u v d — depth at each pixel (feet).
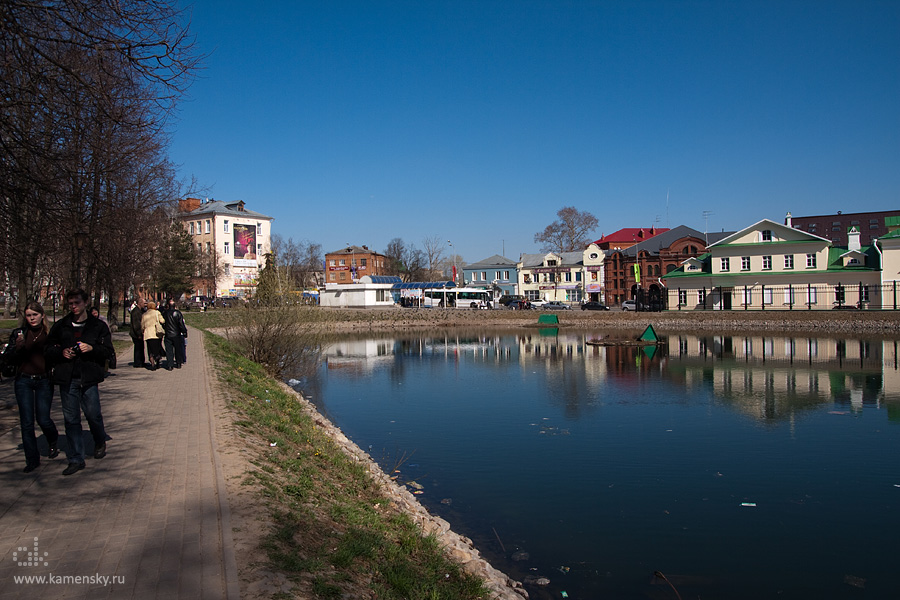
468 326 231.50
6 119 31.45
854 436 57.16
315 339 87.35
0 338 68.49
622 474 45.78
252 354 83.15
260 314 83.05
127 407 42.55
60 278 96.58
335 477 32.83
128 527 20.76
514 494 41.24
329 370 110.63
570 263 325.42
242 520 21.47
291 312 84.28
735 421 64.18
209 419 38.32
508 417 67.26
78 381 27.04
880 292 199.82
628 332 195.21
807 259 215.31
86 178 44.73
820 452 51.70
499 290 335.47
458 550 28.37
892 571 30.12
